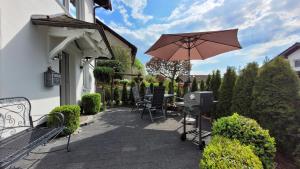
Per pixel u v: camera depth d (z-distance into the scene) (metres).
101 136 4.28
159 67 19.17
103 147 3.56
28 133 2.80
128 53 16.56
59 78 4.93
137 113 7.52
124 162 2.91
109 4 10.18
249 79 3.64
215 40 4.82
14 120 3.20
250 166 1.60
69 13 6.35
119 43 16.88
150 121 5.89
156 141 3.89
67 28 4.38
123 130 4.81
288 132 2.80
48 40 4.46
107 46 6.11
